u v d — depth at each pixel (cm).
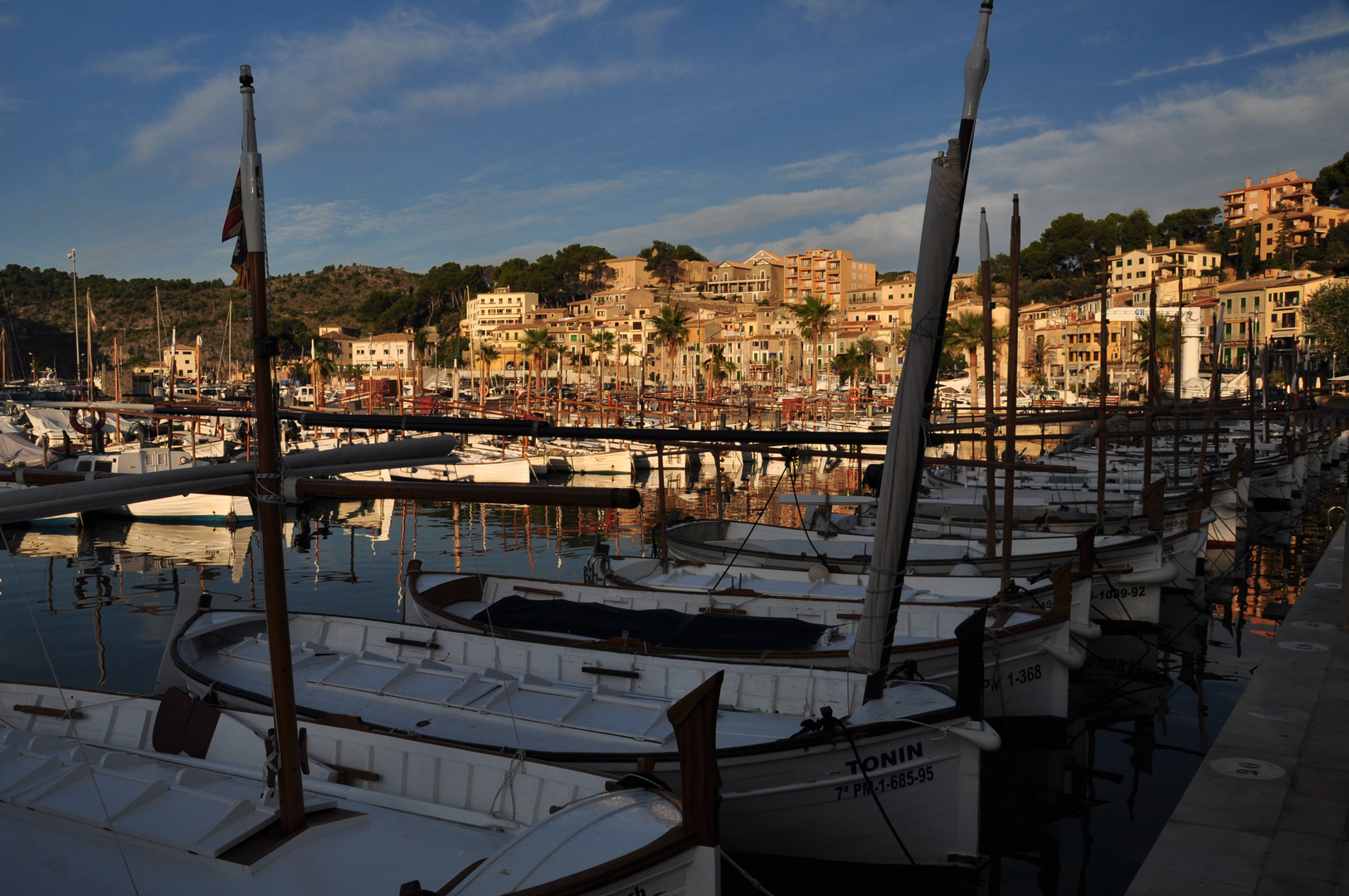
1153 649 1939
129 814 730
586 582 1747
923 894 993
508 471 4603
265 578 680
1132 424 5222
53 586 2494
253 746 920
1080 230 14275
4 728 940
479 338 14575
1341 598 1664
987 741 960
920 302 995
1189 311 7288
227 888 660
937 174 968
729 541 2423
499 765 834
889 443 1016
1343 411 6306
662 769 952
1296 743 992
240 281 663
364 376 14300
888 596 1020
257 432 652
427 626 1357
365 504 4381
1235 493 2978
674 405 7400
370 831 735
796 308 9156
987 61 962
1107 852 1067
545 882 588
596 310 15738
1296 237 12269
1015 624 1342
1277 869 735
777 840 991
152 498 600
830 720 966
